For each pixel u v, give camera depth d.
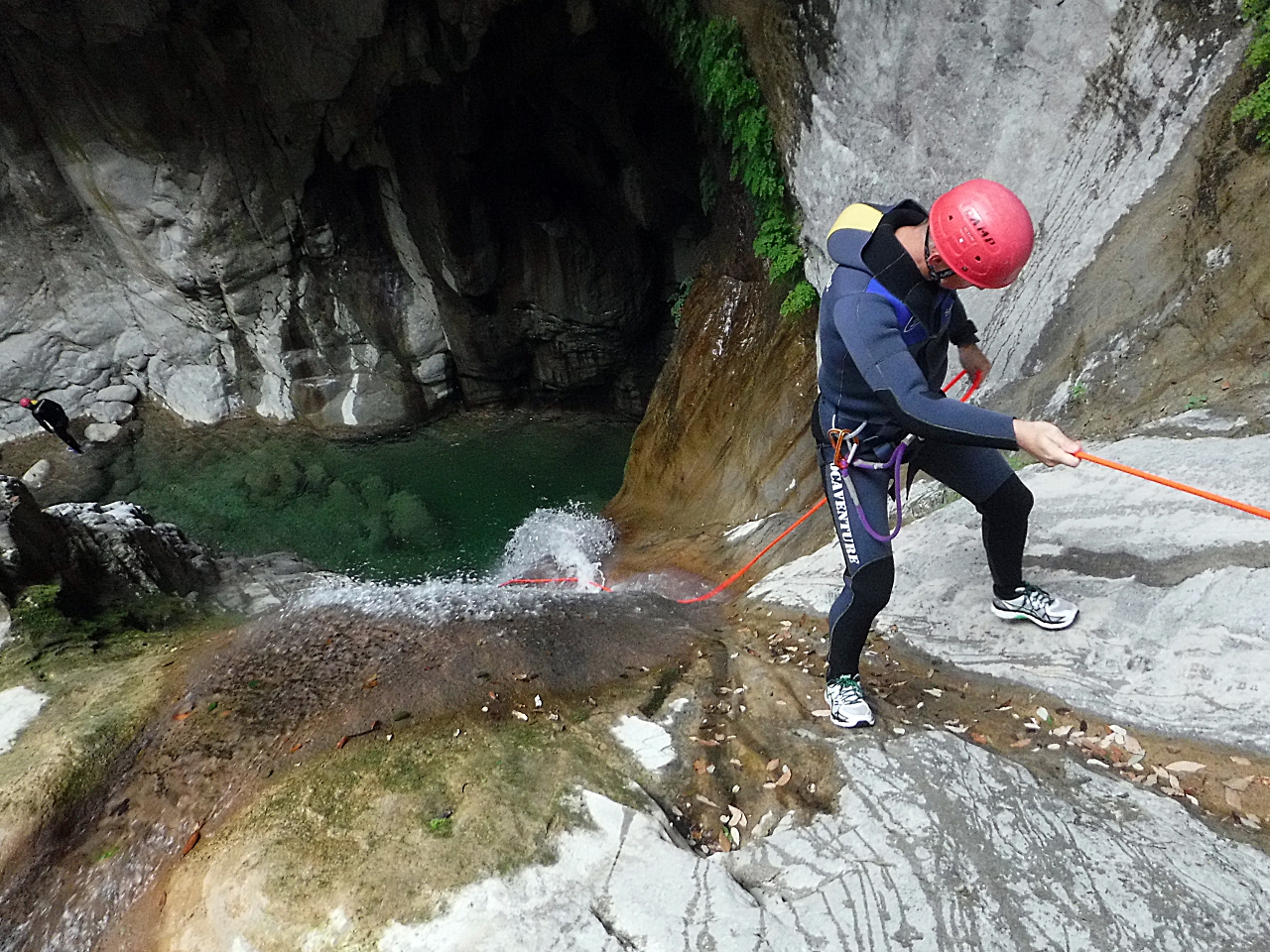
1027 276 4.93
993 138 5.11
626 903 2.22
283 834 2.65
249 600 6.16
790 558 5.55
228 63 9.53
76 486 11.90
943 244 2.08
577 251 10.70
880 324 2.17
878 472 2.54
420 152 9.88
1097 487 3.49
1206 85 3.98
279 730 3.29
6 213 11.38
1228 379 3.60
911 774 2.56
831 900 2.14
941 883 2.14
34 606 4.57
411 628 4.21
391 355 12.27
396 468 11.96
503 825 2.54
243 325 11.99
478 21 8.60
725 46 7.22
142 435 12.83
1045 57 4.68
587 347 11.59
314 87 9.55
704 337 9.28
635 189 9.98
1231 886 2.02
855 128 6.18
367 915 2.30
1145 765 2.52
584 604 4.81
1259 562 2.76
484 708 3.29
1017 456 4.16
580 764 2.86
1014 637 3.15
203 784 3.04
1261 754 2.41
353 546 10.45
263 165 10.48
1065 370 4.48
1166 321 4.02
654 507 9.34
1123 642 2.89
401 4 8.60
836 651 2.82
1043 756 2.64
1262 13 3.75
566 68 9.05
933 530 3.99
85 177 10.74
